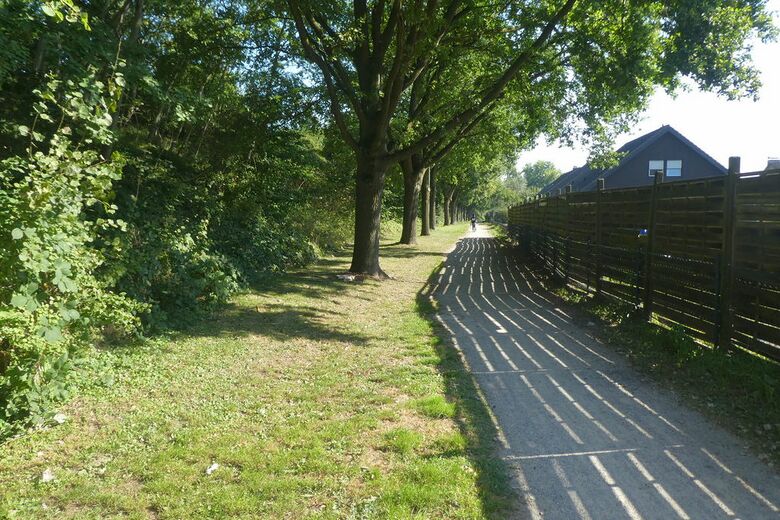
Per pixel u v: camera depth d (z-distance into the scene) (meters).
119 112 11.73
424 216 34.44
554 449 3.87
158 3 11.23
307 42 11.39
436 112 16.98
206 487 3.26
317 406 4.66
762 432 4.05
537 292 11.91
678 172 30.03
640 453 3.81
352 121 16.42
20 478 3.32
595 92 13.15
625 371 5.79
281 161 14.82
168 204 9.59
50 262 3.94
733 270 5.50
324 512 2.99
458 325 8.26
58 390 4.11
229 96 13.73
